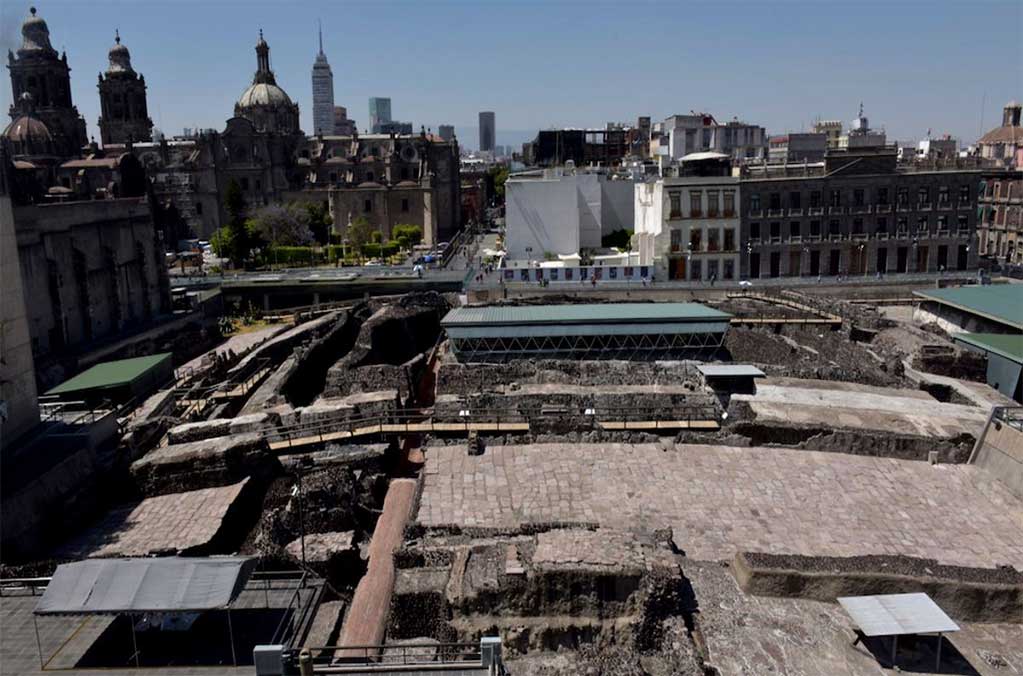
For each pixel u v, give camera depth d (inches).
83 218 3021.7
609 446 1658.5
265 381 2255.2
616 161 6535.4
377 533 1346.0
